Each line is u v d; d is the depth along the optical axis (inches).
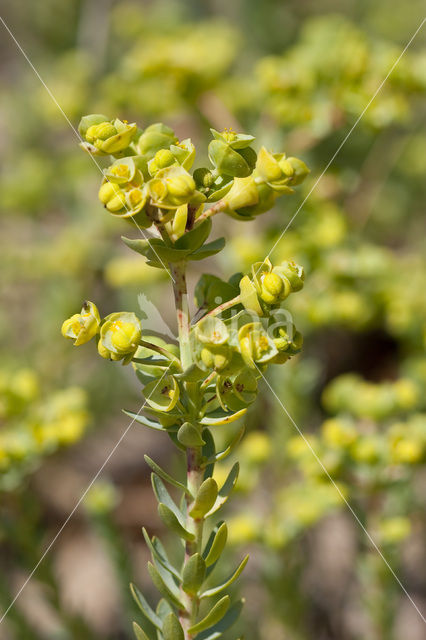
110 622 29.5
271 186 13.3
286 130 24.0
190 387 13.2
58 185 34.5
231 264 23.6
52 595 20.3
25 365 31.7
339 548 27.4
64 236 32.4
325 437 19.2
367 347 36.6
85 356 33.4
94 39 43.6
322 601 25.7
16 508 19.2
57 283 33.1
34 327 34.4
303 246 23.3
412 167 34.0
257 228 25.3
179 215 13.2
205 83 27.7
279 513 21.2
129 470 36.5
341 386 20.6
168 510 13.3
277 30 40.4
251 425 25.7
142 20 38.5
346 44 22.7
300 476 26.1
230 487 13.5
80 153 35.8
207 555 13.5
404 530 19.5
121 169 12.9
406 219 36.0
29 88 40.5
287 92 23.0
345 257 23.7
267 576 20.9
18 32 44.9
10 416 19.7
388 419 21.1
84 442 35.3
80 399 20.0
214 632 13.7
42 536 19.6
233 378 13.2
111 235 32.8
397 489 20.0
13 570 26.0
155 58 27.2
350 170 26.7
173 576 13.7
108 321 13.1
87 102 34.4
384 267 24.0
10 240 34.3
